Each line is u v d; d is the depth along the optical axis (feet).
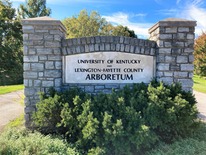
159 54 17.49
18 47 80.43
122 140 12.95
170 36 17.35
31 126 17.16
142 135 12.61
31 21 16.93
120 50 17.81
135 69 17.97
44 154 12.01
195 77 81.92
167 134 14.89
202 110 26.22
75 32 103.30
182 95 15.94
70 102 15.69
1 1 79.51
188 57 17.42
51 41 17.22
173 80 17.56
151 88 15.65
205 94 41.52
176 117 14.21
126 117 13.84
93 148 13.03
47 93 17.42
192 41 17.31
